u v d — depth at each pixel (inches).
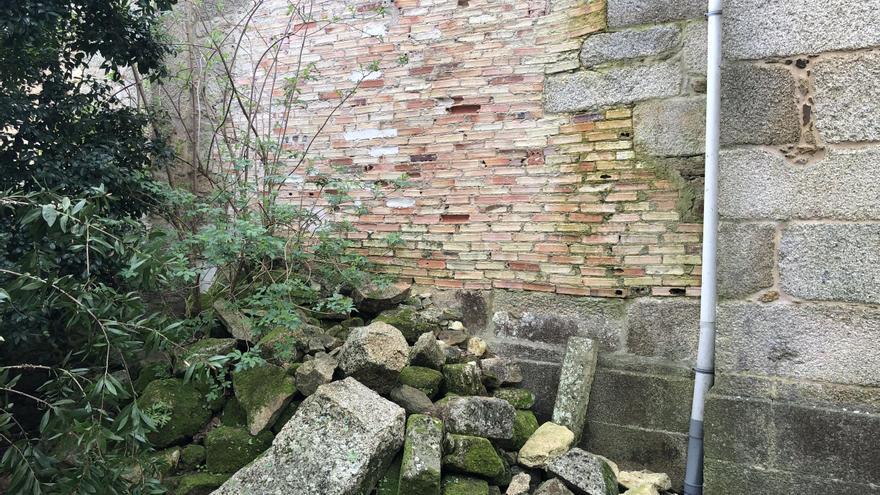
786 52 122.8
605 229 162.6
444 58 185.3
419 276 185.3
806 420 117.4
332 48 201.6
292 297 176.9
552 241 168.9
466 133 181.3
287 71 207.8
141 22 173.2
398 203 189.6
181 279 176.6
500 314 172.9
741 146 126.6
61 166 155.1
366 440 123.3
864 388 115.6
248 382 145.5
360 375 140.6
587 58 166.4
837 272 118.0
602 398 153.3
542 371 162.2
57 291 110.3
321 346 155.8
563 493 129.6
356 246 194.2
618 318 159.2
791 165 122.4
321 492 117.0
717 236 130.4
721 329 126.9
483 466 129.3
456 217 181.6
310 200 202.4
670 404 146.9
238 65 215.9
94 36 166.9
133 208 174.7
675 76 155.9
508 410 140.6
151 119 183.9
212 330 170.6
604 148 163.6
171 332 118.6
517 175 174.2
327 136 201.2
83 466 103.4
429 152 186.1
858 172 117.2
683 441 144.6
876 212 115.6
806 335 120.1
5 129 155.4
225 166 210.5
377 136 193.6
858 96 117.5
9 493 101.0
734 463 121.9
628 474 143.8
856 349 116.3
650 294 156.3
